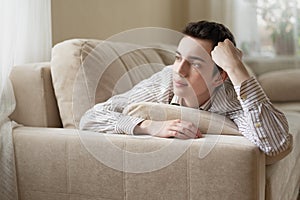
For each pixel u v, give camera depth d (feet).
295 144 6.66
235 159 4.45
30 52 6.77
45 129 5.61
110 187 5.00
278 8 12.76
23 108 5.99
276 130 4.66
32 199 5.48
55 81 5.90
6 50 5.91
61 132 5.36
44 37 7.01
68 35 8.28
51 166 5.30
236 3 12.75
